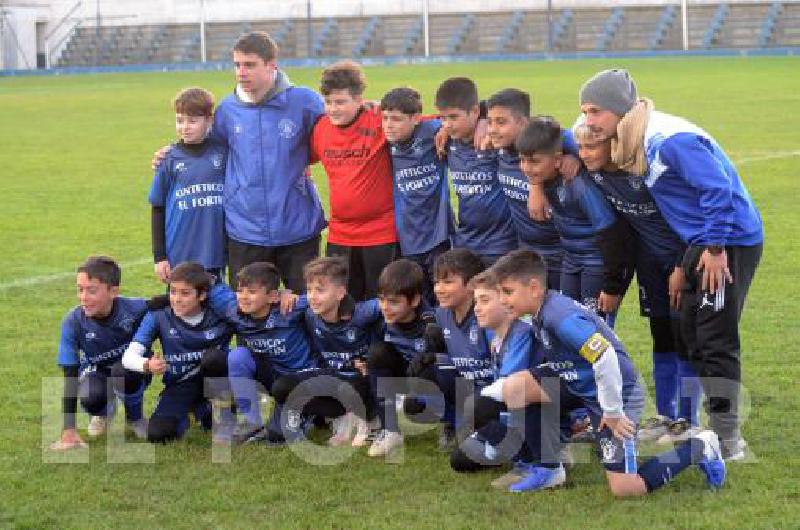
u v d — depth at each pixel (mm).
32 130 29125
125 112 33406
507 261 6520
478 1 55219
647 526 5934
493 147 7949
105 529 6035
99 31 57906
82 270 7520
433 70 45188
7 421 7840
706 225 6680
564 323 6395
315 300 7410
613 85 6820
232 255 8672
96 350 7715
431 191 8477
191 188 8609
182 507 6336
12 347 9758
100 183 19844
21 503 6406
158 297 7691
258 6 57469
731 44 50875
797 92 31875
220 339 7668
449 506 6301
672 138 6727
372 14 56469
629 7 53000
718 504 6211
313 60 52969
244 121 8586
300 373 7547
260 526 6043
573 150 7391
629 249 7445
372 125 8523
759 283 11430
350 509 6285
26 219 16344
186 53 56875
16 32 56375
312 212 8789
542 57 51031
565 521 6039
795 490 6367
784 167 18969
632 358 9102
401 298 7266
